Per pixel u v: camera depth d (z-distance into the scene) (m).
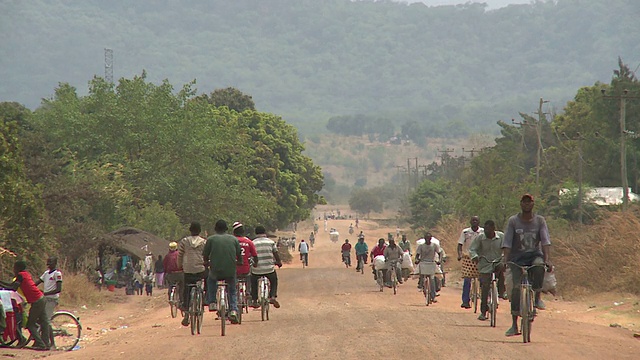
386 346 46.19
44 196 133.75
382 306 83.56
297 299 98.62
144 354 47.97
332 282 139.00
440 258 87.69
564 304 90.56
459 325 59.66
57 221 131.12
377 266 113.44
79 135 196.00
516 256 49.41
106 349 53.59
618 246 99.69
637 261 95.31
